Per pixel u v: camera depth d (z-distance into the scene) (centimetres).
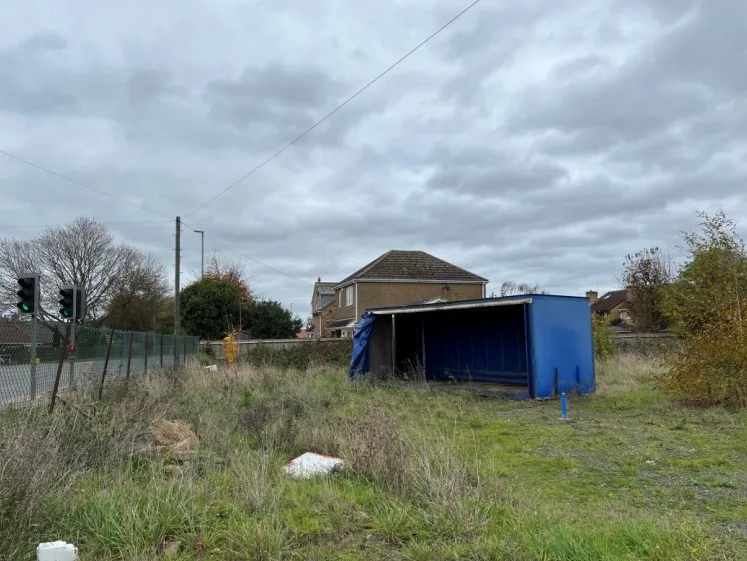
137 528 458
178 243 3309
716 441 916
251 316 4419
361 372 2130
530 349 1549
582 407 1362
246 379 1742
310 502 551
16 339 1323
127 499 517
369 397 1566
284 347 2906
